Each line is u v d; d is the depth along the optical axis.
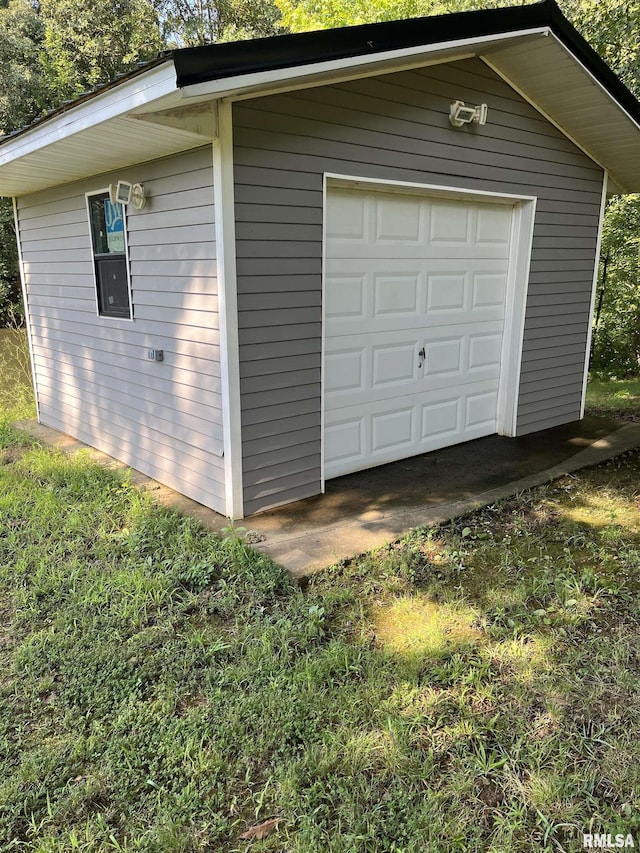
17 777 1.94
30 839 1.76
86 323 5.25
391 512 3.92
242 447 3.71
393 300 4.62
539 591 3.00
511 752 2.01
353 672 2.40
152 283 4.14
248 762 1.99
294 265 3.70
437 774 1.93
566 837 1.73
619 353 9.42
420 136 4.20
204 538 3.49
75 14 15.86
